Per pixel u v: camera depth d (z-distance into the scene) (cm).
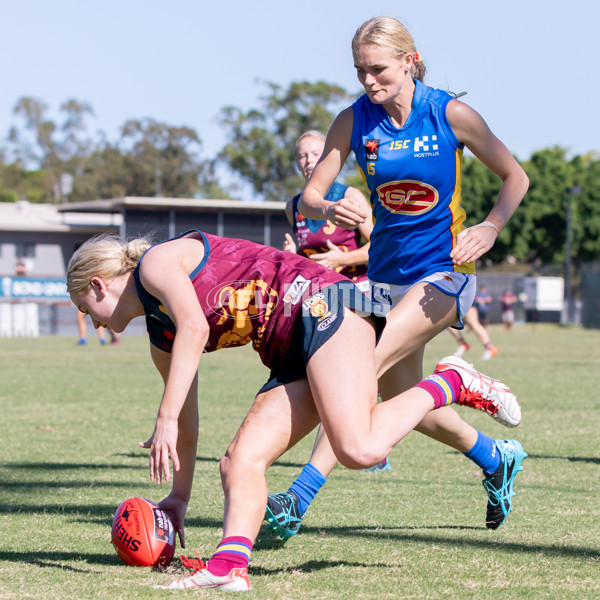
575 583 1206
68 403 3788
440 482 2070
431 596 1137
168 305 1168
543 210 18988
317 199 1493
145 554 1284
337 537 1501
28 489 1955
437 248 1470
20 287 13038
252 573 1259
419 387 1265
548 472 2183
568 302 16262
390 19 1373
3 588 1161
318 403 1170
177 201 15162
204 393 4222
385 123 1447
